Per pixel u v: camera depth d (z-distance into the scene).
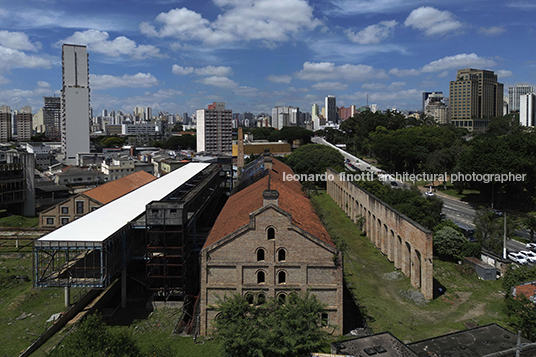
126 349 35.97
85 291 58.41
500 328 39.75
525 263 67.19
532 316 41.38
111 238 51.25
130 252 56.88
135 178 108.94
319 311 40.44
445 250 69.31
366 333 45.75
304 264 45.28
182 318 50.72
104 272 49.81
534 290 48.31
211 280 45.84
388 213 69.25
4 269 70.62
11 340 46.59
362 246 77.69
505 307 48.59
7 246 82.88
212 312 45.94
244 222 47.56
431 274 54.22
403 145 164.00
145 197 73.94
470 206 113.69
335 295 45.31
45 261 70.56
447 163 143.62
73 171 148.25
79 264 59.12
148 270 59.12
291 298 41.22
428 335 45.62
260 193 58.09
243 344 35.09
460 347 36.53
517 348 32.78
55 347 42.19
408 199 85.44
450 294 56.75
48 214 90.56
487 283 60.66
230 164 120.50
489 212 79.56
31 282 64.88
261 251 45.84
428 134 185.25
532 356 34.09
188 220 60.44
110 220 58.47
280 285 45.34
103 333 36.56
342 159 151.75
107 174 153.38
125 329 49.06
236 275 45.56
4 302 57.56
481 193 121.44
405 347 34.94
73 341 36.03
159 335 47.09
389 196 89.44
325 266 45.22
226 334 36.84
